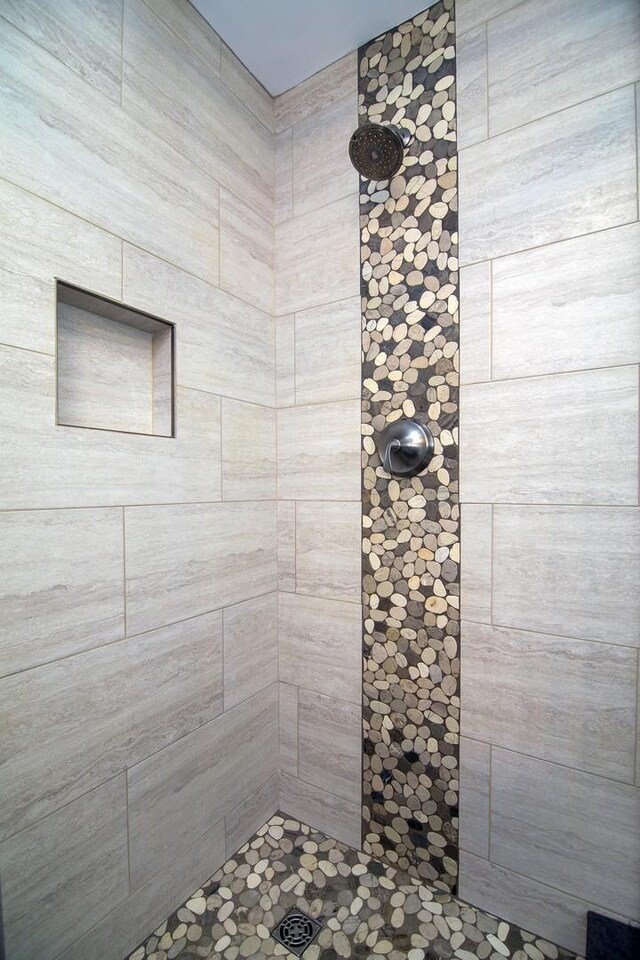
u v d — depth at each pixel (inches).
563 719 41.4
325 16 47.3
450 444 46.1
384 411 50.0
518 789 43.6
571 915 41.4
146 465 42.6
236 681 52.6
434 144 46.4
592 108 39.1
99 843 38.8
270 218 57.7
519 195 42.3
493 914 45.0
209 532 49.0
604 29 38.4
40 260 34.5
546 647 42.0
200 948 41.8
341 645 53.5
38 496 34.5
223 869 50.3
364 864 51.0
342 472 53.1
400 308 48.8
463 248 45.1
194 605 47.4
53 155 35.3
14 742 33.0
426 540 47.7
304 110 55.4
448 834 47.3
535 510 42.2
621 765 39.1
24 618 33.6
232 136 51.9
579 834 41.0
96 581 38.4
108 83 39.2
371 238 50.6
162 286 44.0
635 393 38.0
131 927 41.3
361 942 42.4
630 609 38.5
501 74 42.8
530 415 42.2
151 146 42.9
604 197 38.8
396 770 50.2
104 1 38.8
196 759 47.8
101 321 42.3
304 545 56.1
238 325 52.8
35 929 34.4
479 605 45.1
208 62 48.8
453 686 46.7
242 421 53.2
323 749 55.4
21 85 33.2
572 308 40.3
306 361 55.6
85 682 37.7
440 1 45.5
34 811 34.3
